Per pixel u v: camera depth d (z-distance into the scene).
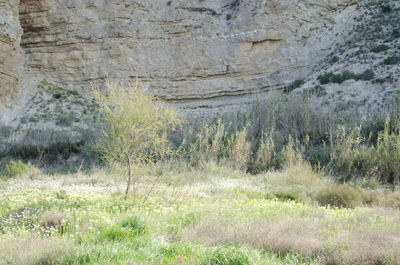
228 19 34.25
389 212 9.35
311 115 24.78
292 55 31.53
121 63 32.88
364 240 6.12
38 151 24.98
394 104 22.47
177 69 32.62
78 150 25.77
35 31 33.94
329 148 20.06
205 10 34.62
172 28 33.56
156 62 32.91
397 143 17.45
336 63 29.25
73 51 33.19
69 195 10.38
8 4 29.03
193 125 25.89
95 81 33.00
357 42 30.17
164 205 9.73
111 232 6.03
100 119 29.70
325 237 6.43
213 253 4.86
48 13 33.44
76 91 32.78
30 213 7.81
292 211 9.02
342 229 7.05
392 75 26.17
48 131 26.73
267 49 32.00
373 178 16.28
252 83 31.47
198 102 31.67
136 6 34.34
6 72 29.03
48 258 4.91
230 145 21.44
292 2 32.81
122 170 13.39
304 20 32.84
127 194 10.69
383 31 30.14
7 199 10.12
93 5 33.97
